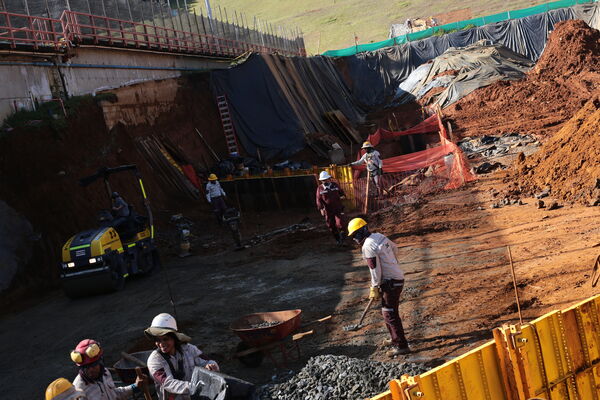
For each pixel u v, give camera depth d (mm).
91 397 4633
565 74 34031
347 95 45719
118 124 23859
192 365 5082
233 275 13609
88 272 13336
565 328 5270
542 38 49844
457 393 4617
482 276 9898
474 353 4766
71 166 19547
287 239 16344
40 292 15578
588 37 35656
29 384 8984
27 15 21062
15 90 19859
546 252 10398
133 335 10516
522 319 7926
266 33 52719
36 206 17500
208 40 38531
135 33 27969
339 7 108188
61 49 22156
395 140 29391
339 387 6375
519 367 4883
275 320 8328
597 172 13430
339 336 8727
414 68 49844
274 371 7859
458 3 94062
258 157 30891
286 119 32031
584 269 9148
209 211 23234
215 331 9945
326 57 46688
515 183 16203
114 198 15133
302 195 20406
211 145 30531
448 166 18844
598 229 10992
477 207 14984
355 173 18906
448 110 34750
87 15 24531
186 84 31266
